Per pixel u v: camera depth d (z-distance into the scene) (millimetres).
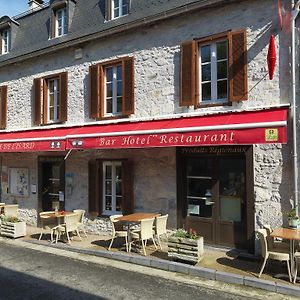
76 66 11852
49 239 10352
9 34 14852
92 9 12070
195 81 9234
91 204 11000
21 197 13297
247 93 8500
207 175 9172
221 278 6855
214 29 9055
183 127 8188
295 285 6262
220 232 8883
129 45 10609
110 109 11211
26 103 13359
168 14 9578
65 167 11859
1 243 10109
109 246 9039
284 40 8117
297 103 7871
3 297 6043
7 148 11664
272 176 8086
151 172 9883
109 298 5996
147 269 7594
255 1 8516
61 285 6621
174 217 9398
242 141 7273
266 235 6961
